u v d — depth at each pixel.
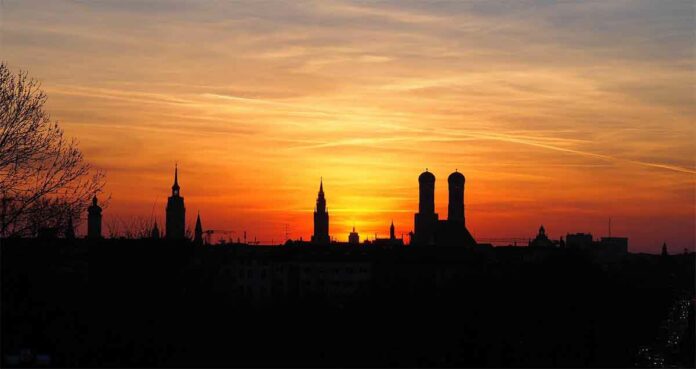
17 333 133.62
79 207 131.75
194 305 194.75
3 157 126.88
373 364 193.50
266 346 197.75
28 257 135.88
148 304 177.75
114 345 149.88
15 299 133.88
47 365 130.38
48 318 139.38
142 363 151.88
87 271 186.38
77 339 143.75
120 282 184.25
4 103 128.00
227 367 170.50
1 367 125.69
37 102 131.00
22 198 128.38
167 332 167.88
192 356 170.00
